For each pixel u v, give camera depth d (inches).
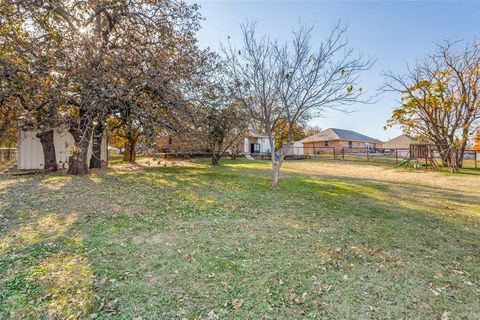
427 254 128.8
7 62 246.8
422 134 661.3
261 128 356.5
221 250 127.0
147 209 191.9
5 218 161.5
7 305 80.8
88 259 112.6
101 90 240.5
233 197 240.5
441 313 83.7
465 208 222.8
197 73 325.1
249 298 89.6
